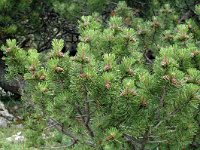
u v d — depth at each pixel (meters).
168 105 5.64
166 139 6.25
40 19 15.07
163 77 5.14
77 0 13.58
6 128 12.08
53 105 5.86
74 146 6.81
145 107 5.49
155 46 8.43
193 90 5.28
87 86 5.40
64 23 15.51
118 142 5.49
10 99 14.06
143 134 6.19
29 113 7.64
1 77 14.09
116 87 5.36
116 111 5.68
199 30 8.92
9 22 13.43
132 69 5.81
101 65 5.55
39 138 7.01
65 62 5.64
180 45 6.95
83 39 6.65
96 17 11.11
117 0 13.52
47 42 15.95
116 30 6.88
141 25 8.78
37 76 5.84
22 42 15.95
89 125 6.25
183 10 12.49
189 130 6.01
